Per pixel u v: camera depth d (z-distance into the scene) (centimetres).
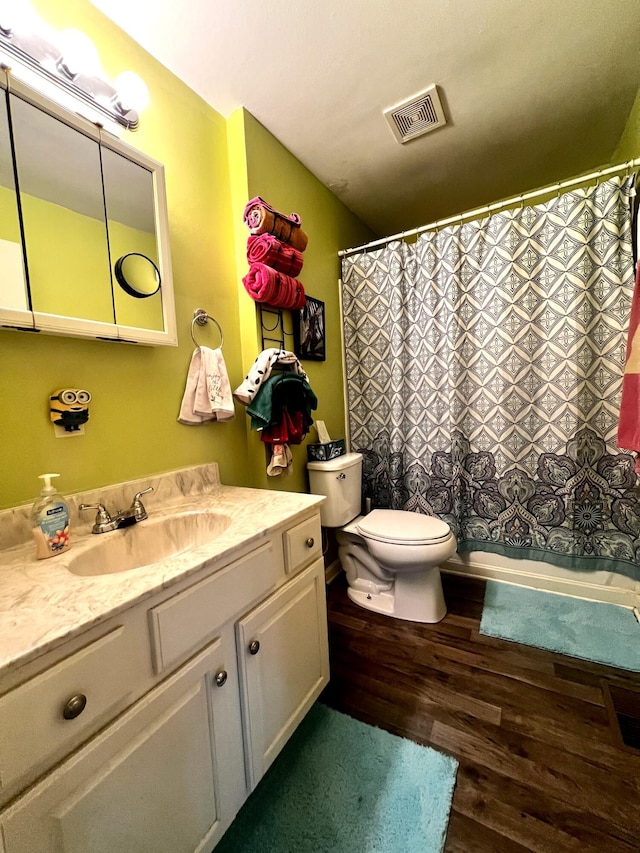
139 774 62
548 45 128
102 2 107
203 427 141
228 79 135
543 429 178
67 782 52
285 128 163
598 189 159
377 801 92
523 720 114
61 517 84
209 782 76
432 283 197
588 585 177
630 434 137
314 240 200
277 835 86
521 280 177
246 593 87
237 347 159
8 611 58
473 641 153
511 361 183
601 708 117
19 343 89
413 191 221
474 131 171
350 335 229
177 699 69
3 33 85
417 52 129
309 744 109
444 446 202
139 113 118
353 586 195
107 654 58
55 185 93
